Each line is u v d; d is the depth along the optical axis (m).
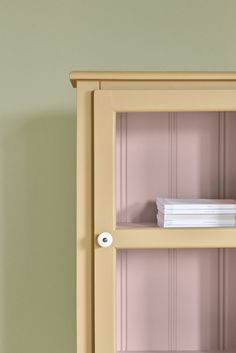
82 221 1.14
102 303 1.13
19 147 1.51
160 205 1.21
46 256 1.50
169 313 1.28
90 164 1.15
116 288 1.21
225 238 1.15
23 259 1.50
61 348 1.50
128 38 1.51
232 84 1.16
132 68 1.51
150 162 1.28
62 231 1.50
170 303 1.28
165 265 1.28
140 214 1.28
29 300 1.50
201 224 1.17
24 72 1.51
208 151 1.30
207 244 1.14
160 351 1.28
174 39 1.51
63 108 1.51
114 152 1.14
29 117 1.51
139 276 1.26
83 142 1.15
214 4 1.51
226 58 1.50
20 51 1.51
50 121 1.51
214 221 1.17
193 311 1.29
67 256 1.50
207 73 1.14
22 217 1.50
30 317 1.50
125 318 1.26
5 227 1.50
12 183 1.50
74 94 1.51
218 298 1.29
